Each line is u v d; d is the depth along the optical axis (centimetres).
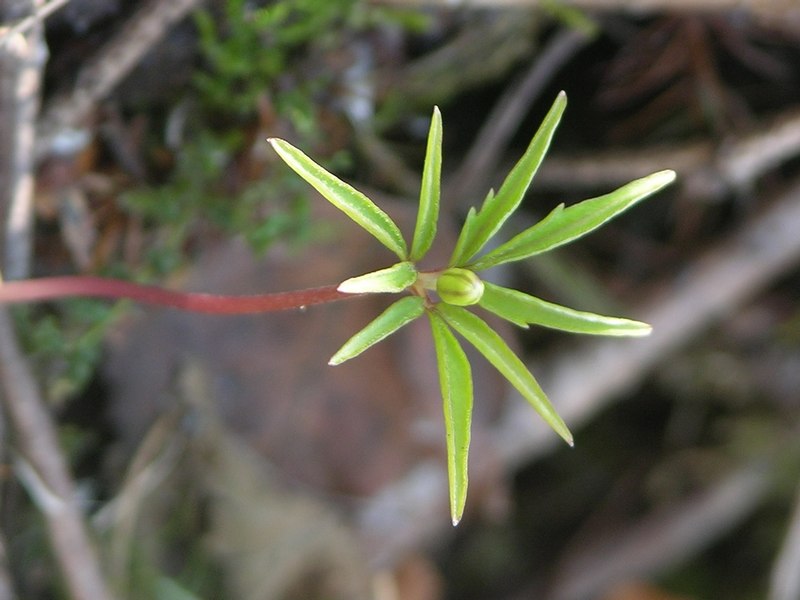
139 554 24
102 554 23
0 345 20
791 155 28
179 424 24
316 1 22
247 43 22
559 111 16
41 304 23
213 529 25
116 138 22
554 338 29
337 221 25
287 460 25
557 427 17
